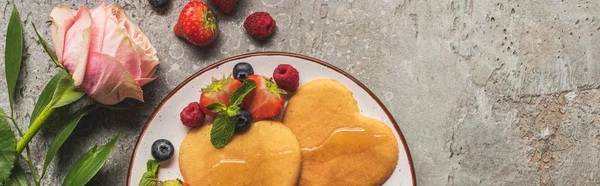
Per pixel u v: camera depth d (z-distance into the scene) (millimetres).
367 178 371
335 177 371
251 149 365
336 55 392
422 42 394
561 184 399
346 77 371
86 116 385
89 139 385
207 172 365
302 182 372
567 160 398
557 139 399
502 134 397
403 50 393
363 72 392
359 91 372
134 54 341
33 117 364
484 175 396
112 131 385
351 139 370
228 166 364
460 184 395
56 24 336
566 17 398
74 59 336
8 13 387
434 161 394
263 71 370
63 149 385
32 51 386
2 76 386
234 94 351
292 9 391
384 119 372
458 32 395
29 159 363
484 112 397
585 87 399
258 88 358
